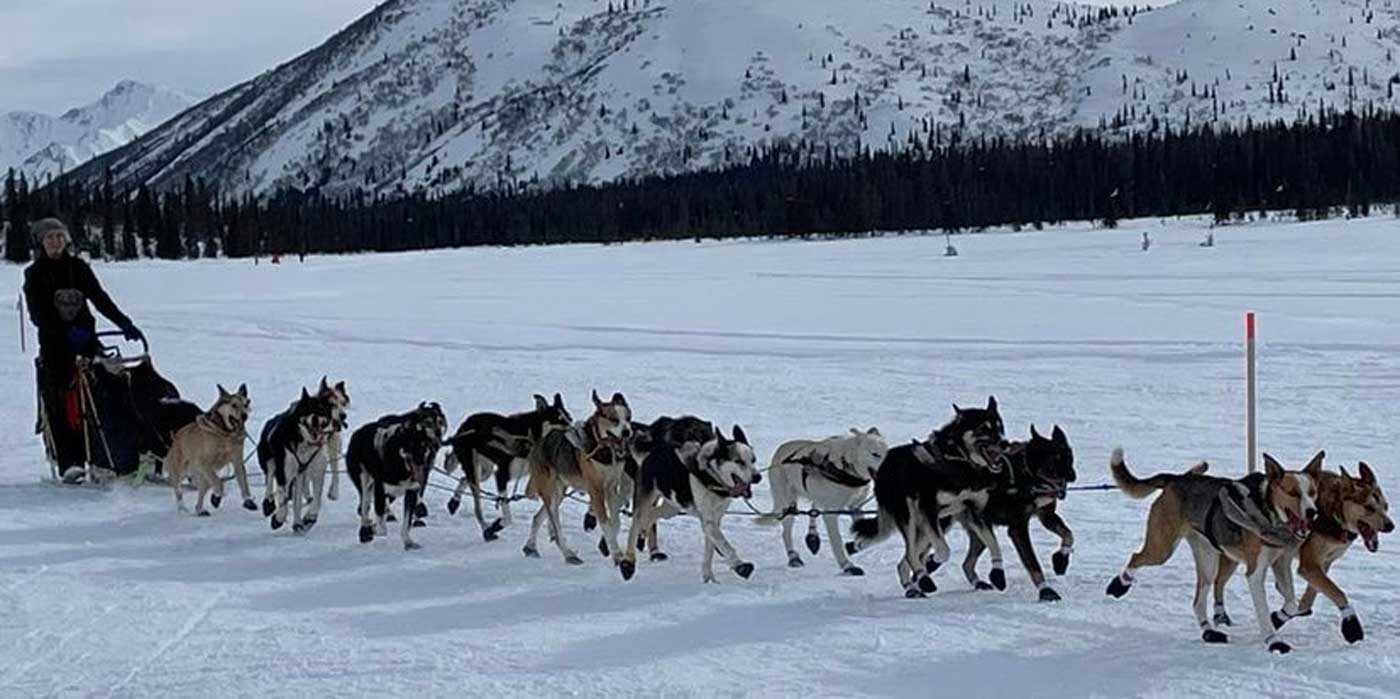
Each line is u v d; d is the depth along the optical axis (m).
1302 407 17.45
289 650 8.55
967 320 32.31
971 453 9.22
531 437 11.80
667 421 10.62
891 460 9.66
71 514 13.34
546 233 155.12
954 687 7.41
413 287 55.06
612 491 10.98
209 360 27.77
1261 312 30.91
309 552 11.59
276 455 12.45
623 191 185.25
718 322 34.16
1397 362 21.20
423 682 7.81
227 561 11.27
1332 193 120.81
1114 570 9.91
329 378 24.22
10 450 17.56
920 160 154.88
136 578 10.65
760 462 15.02
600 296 45.62
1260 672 7.42
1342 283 39.12
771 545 11.46
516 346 29.03
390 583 10.43
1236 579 9.48
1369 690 7.04
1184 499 8.38
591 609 9.48
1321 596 8.91
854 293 43.22
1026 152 149.62
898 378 21.81
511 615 9.38
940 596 9.45
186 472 14.08
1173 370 21.48
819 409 18.88
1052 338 27.38
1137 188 134.62
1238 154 130.38
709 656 8.18
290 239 139.88
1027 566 9.26
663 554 11.08
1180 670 7.53
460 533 12.33
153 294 54.66
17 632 9.07
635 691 7.54
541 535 12.18
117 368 14.53
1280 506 7.75
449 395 21.62
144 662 8.34
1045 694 7.23
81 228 114.69
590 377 23.28
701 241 133.38
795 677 7.69
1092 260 59.94
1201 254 61.00
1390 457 13.93
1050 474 9.20
